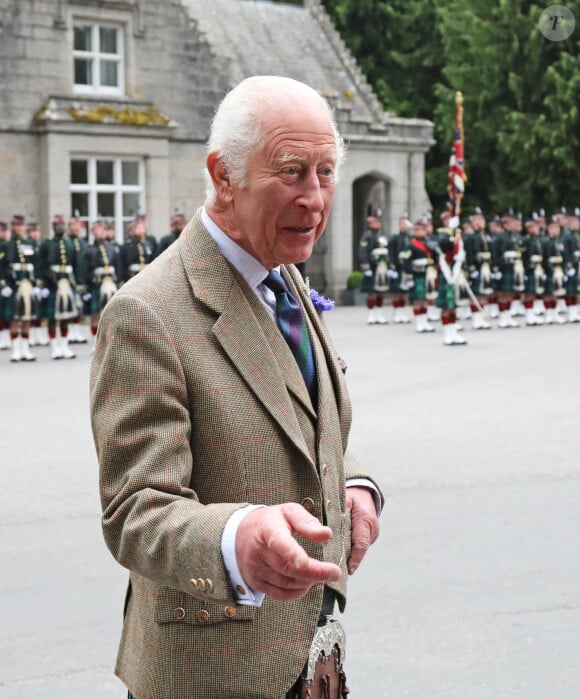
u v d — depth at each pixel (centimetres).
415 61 6725
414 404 2236
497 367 2859
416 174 5184
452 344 3469
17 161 4084
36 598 1087
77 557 1212
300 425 451
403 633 1002
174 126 4372
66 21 4166
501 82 6128
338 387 488
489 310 4769
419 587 1116
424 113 6875
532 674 922
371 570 1168
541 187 6094
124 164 4344
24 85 4094
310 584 370
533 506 1421
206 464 431
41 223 4141
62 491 1508
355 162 4988
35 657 952
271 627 439
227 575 377
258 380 438
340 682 470
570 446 1800
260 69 4906
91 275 3519
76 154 4175
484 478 1571
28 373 2905
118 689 895
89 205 4231
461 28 6212
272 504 435
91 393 435
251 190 427
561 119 5809
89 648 972
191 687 435
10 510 1405
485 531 1305
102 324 434
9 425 2036
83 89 4281
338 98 4928
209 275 445
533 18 5906
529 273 4375
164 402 418
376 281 4212
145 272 448
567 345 3466
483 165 6481
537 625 1023
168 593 437
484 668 933
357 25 6712
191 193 4538
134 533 401
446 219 3512
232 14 5106
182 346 429
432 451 1761
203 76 4528
